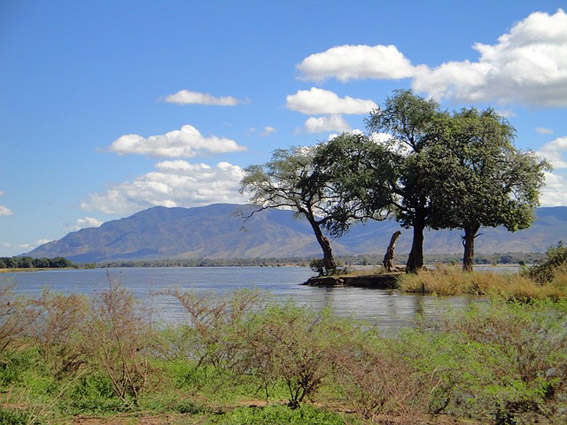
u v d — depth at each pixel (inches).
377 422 348.8
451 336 399.9
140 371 418.0
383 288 2012.8
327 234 2512.3
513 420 340.8
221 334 434.9
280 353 378.3
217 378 422.0
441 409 374.6
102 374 437.1
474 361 366.3
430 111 2214.6
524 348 362.0
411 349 391.9
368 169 2239.2
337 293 1715.1
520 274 1470.2
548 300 472.1
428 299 1353.3
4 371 439.2
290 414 354.6
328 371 368.5
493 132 2095.2
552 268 1341.0
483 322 390.6
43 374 448.5
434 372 365.4
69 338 450.0
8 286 474.3
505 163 2036.2
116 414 379.9
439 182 2022.6
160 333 462.9
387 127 2246.6
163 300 805.9
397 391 350.9
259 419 350.6
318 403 394.3
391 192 2166.6
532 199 2060.8
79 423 357.4
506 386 348.8
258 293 469.4
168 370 439.5
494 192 2007.9
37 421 347.3
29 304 462.9
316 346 374.6
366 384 351.9
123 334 415.5
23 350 460.8
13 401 385.7
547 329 375.9
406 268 2236.7
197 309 456.4
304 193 2581.2
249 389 414.3
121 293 430.6
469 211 1983.3
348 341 381.7
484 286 1488.7
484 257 6560.0
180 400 406.3
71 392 413.4
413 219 2252.7
